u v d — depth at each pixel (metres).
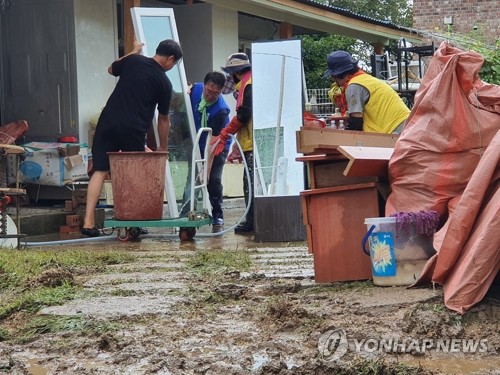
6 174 10.66
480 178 5.16
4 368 4.28
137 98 9.46
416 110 5.91
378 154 6.16
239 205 15.12
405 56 17.08
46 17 12.72
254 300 5.78
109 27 13.15
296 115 9.59
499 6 23.77
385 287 5.76
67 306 5.61
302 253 8.31
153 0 15.55
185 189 10.48
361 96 7.98
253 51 9.74
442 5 24.23
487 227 4.92
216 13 15.94
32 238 10.23
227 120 10.76
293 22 18.45
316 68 26.45
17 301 5.68
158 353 4.45
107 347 4.65
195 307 5.58
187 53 16.05
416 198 5.80
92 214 9.88
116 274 6.97
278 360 4.28
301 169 9.48
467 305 4.92
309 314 5.14
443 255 5.24
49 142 12.42
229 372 4.10
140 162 9.29
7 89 13.08
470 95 5.76
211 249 8.74
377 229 5.77
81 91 12.59
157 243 9.51
